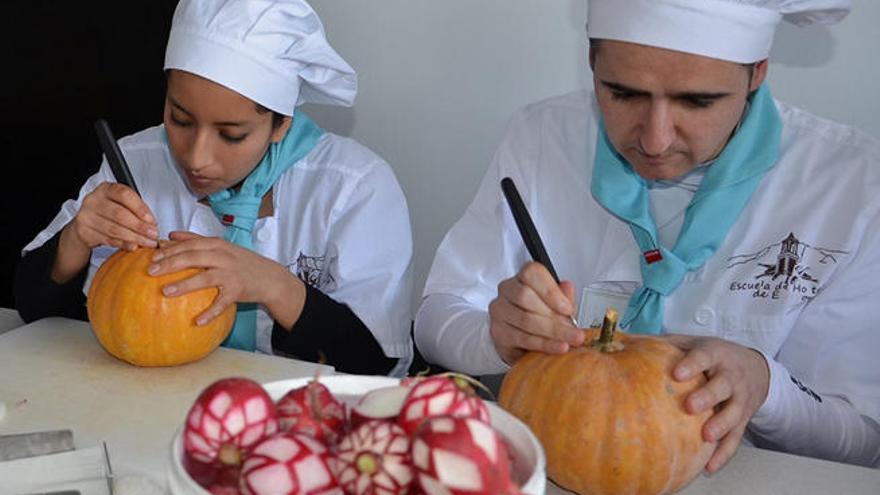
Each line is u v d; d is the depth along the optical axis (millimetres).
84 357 1350
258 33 1552
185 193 1845
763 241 1539
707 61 1218
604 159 1570
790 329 1519
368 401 750
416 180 2596
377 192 1823
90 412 1170
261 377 1305
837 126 1582
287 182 1842
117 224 1392
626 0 1223
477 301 1640
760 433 1311
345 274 1765
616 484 1034
